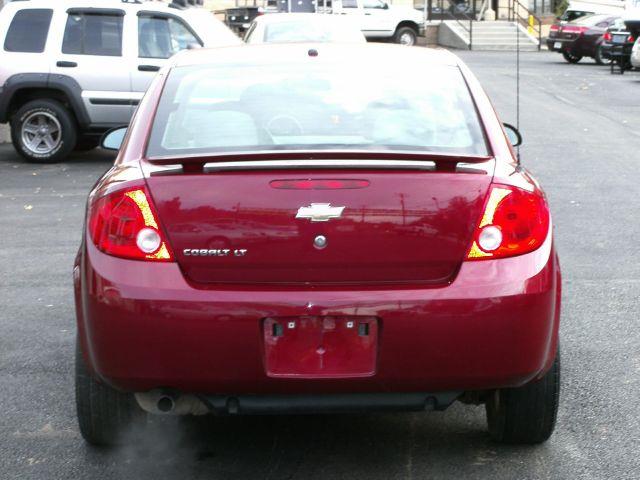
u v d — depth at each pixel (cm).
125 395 446
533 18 4247
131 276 393
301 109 452
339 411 405
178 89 468
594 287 750
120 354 394
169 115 452
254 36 1712
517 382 404
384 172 397
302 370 390
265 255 392
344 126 444
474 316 390
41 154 1468
